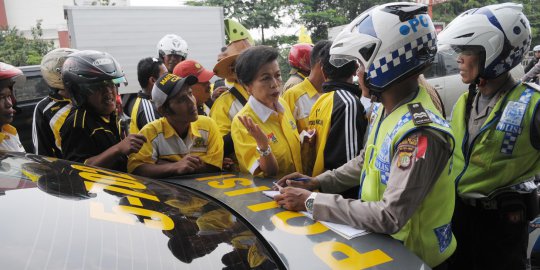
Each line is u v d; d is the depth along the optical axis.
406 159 1.21
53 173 1.22
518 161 1.81
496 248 1.89
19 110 2.39
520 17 1.80
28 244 0.82
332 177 1.72
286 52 14.38
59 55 2.46
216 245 1.04
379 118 1.47
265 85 2.01
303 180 1.69
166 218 1.10
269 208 1.40
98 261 0.83
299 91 2.52
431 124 1.22
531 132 1.76
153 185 1.41
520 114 1.78
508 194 1.83
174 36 4.35
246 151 1.96
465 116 1.99
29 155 1.42
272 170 1.88
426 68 1.37
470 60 1.84
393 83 1.33
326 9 16.42
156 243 0.96
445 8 16.78
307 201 1.35
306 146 2.15
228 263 0.98
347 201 1.30
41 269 0.77
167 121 2.06
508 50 1.78
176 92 1.96
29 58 17.86
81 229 0.92
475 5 16.58
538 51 5.62
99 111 1.99
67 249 0.84
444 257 1.40
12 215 0.90
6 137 2.19
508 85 1.87
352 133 1.97
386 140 1.32
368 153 1.44
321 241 1.18
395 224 1.21
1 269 0.74
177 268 0.89
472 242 1.98
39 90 5.05
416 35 1.30
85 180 1.23
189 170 1.90
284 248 1.13
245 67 2.03
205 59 9.39
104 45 8.34
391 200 1.22
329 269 1.05
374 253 1.14
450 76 7.73
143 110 2.93
